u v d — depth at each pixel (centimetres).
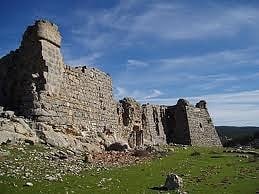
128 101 8419
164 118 10025
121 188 3794
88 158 4959
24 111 5462
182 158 6141
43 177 3866
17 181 3625
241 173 5006
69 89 6153
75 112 6216
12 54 6044
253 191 4009
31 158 4434
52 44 5853
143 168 4931
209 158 6316
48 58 5712
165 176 4516
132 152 6275
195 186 4144
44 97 5538
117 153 6016
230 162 5944
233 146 10162
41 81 5600
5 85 5862
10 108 5584
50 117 5559
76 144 5628
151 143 8894
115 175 4350
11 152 4462
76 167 4525
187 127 9950
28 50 5738
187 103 10162
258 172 5081
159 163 5447
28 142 4919
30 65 5681
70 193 3434
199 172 4984
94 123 6712
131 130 8319
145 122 9038
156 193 3725
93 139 6369
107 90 7319
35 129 5212
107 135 6988
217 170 5184
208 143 10519
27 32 5788
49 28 5809
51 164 4422
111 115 7375
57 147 5156
